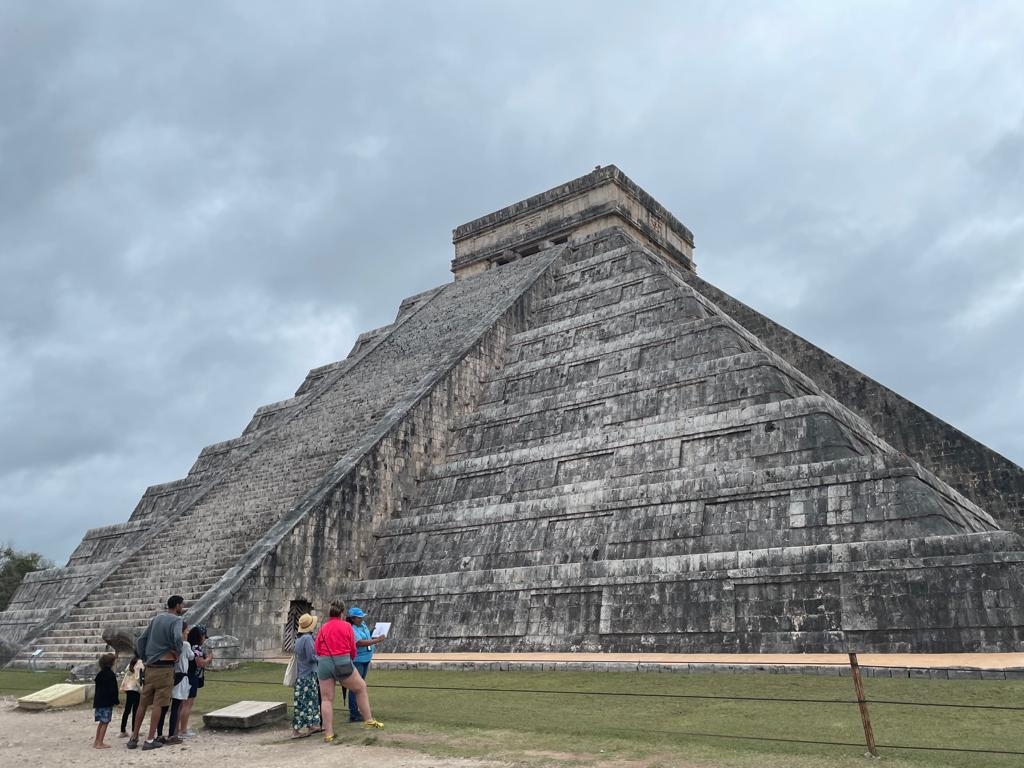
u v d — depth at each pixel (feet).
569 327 91.86
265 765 27.35
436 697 40.29
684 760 24.52
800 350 92.79
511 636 60.80
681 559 56.29
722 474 60.90
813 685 37.73
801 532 54.34
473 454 83.41
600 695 38.17
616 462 69.31
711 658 48.06
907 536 50.08
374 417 86.89
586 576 59.72
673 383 72.64
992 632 43.57
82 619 73.15
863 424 67.72
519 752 26.66
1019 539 44.88
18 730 37.96
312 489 76.13
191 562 75.36
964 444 77.46
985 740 25.71
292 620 69.05
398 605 68.59
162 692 32.35
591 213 120.06
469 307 108.88
